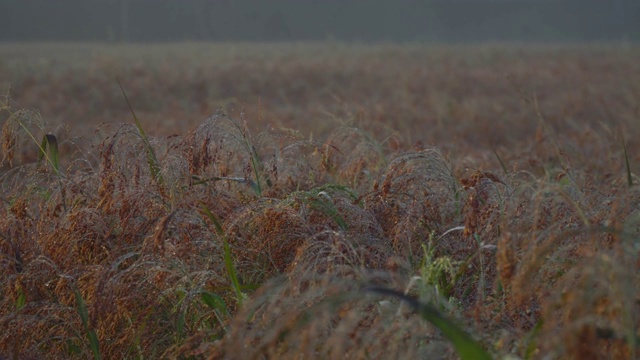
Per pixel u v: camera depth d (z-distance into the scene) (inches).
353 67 877.8
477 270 139.2
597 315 94.7
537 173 256.5
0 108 164.4
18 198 158.2
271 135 187.5
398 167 154.6
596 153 291.9
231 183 170.2
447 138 387.9
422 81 727.7
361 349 97.6
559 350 95.7
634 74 815.7
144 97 596.7
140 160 159.2
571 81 729.6
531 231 122.9
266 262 139.1
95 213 140.1
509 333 106.0
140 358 125.7
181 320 121.2
